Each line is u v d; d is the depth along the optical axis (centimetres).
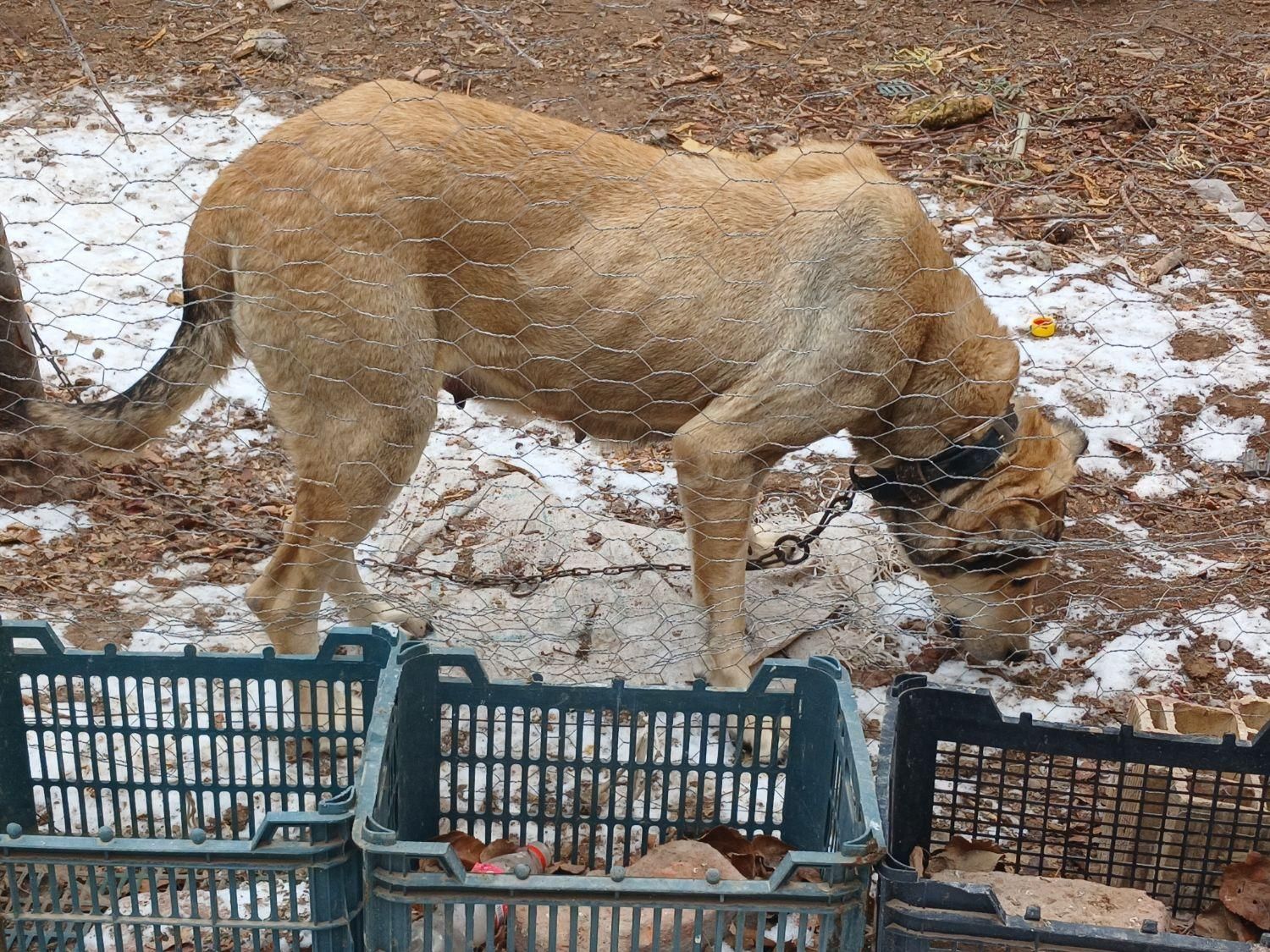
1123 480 546
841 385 385
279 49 857
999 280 667
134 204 690
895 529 437
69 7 903
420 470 520
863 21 963
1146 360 611
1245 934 325
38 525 481
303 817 264
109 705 338
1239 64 901
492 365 393
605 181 371
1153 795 344
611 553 476
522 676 416
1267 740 325
